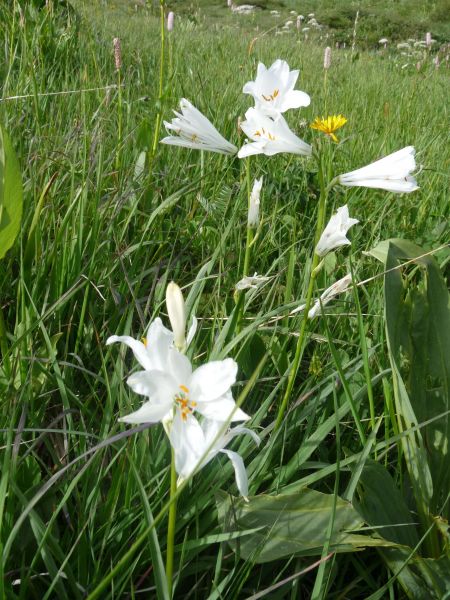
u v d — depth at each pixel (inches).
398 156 15.6
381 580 16.6
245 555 14.7
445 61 127.5
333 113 53.0
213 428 10.8
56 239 21.5
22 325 19.0
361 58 110.0
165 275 21.9
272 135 16.0
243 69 63.1
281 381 17.9
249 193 18.7
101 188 26.6
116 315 21.1
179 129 18.6
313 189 34.3
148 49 66.7
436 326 18.6
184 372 10.5
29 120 33.4
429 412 18.7
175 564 14.8
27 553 14.8
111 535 14.7
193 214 30.3
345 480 18.4
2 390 17.3
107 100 33.8
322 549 14.7
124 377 17.8
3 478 12.4
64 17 60.7
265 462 17.0
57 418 15.6
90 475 15.8
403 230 31.6
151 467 16.3
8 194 16.8
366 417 20.3
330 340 16.3
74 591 13.4
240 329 19.7
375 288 25.3
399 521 16.5
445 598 14.5
